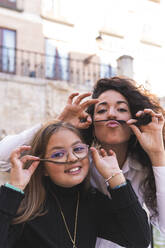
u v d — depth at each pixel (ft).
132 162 4.96
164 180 4.19
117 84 4.59
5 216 3.25
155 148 4.19
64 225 3.82
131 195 3.75
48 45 33.78
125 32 39.27
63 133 3.86
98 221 4.19
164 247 8.97
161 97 23.35
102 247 4.60
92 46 36.29
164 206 4.21
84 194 4.25
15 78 23.38
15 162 3.56
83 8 36.60
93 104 4.91
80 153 3.86
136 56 39.65
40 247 3.52
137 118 4.35
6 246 3.19
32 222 3.64
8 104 22.89
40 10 33.58
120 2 39.45
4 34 31.01
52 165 3.77
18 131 22.85
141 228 3.67
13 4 32.07
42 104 24.23
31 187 3.91
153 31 41.88
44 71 32.40
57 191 4.06
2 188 3.42
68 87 25.40
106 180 3.87
